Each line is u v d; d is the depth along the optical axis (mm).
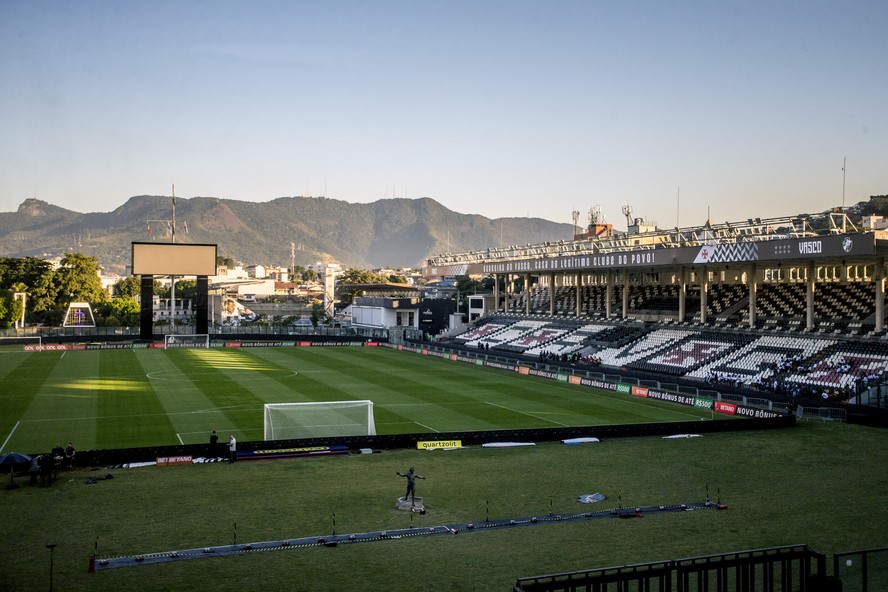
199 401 68000
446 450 49625
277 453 47344
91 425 56406
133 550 29484
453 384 82938
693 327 100000
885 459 46812
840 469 44219
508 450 49594
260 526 32750
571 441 52125
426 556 28906
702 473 43125
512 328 134875
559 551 29484
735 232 90125
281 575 26859
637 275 124875
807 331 84562
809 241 75938
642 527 32812
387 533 31719
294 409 63688
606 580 22219
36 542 30406
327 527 32656
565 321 125875
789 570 23453
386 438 49844
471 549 29766
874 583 25641
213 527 32594
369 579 26453
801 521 33719
